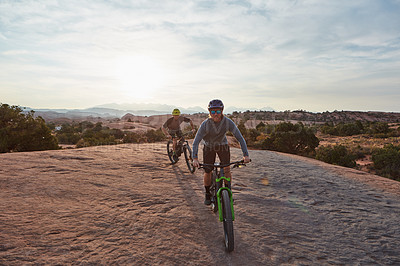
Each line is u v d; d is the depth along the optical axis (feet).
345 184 18.85
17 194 12.35
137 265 7.48
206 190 11.51
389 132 207.82
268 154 31.94
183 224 10.42
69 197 12.60
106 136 159.84
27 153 21.91
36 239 8.38
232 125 10.44
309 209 13.30
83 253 7.84
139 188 14.92
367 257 8.86
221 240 9.42
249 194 15.17
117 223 10.08
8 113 58.75
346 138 195.21
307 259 8.52
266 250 8.91
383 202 15.12
